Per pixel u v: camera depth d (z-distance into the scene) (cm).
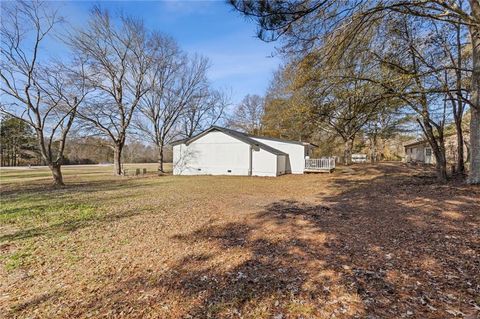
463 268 324
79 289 324
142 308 279
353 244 427
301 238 470
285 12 512
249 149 1928
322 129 2225
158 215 690
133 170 2633
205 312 266
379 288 291
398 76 762
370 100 820
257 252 416
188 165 2092
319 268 349
